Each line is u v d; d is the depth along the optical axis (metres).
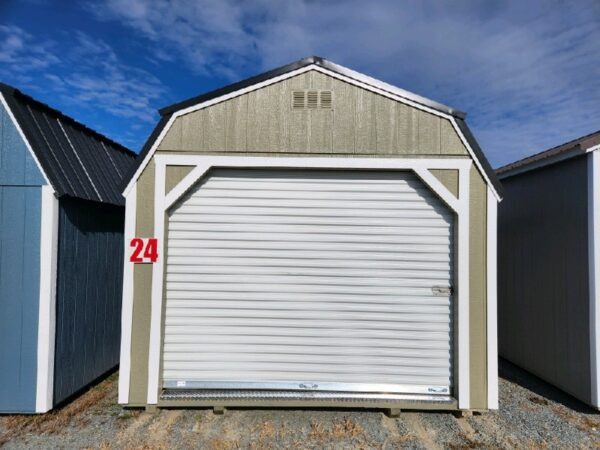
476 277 3.95
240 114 4.04
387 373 4.04
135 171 3.98
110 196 4.82
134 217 3.96
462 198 3.98
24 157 3.79
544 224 4.89
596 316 3.97
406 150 4.03
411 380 4.03
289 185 4.14
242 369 4.04
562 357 4.49
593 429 3.63
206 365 4.04
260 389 4.02
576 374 4.23
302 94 4.06
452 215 4.09
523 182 5.41
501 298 5.98
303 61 4.05
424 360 4.04
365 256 4.11
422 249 4.09
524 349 5.31
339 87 4.07
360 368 4.04
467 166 4.00
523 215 5.39
